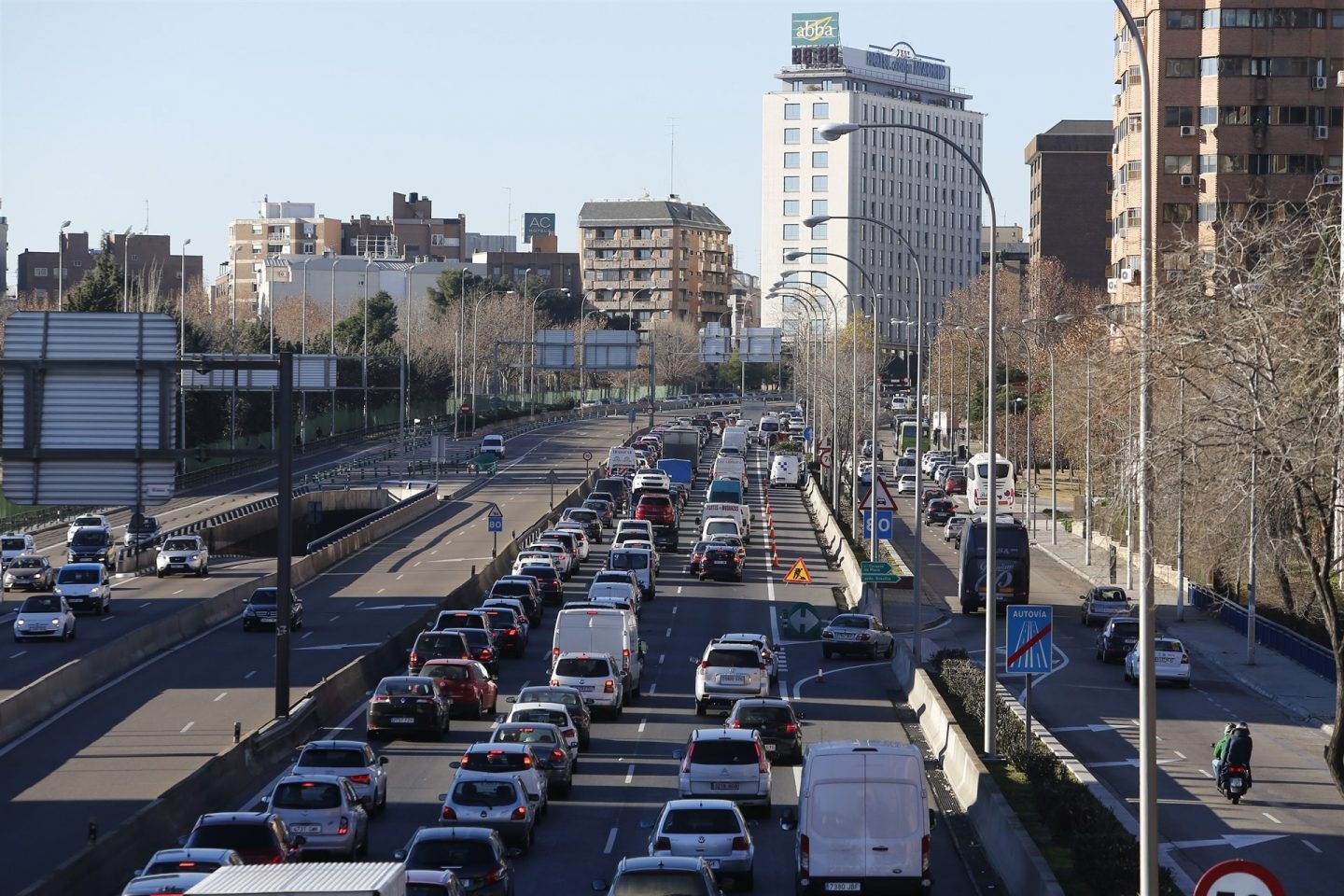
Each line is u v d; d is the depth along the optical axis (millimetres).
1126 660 106750
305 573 151000
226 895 31906
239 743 69438
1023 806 58000
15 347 64625
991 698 70250
